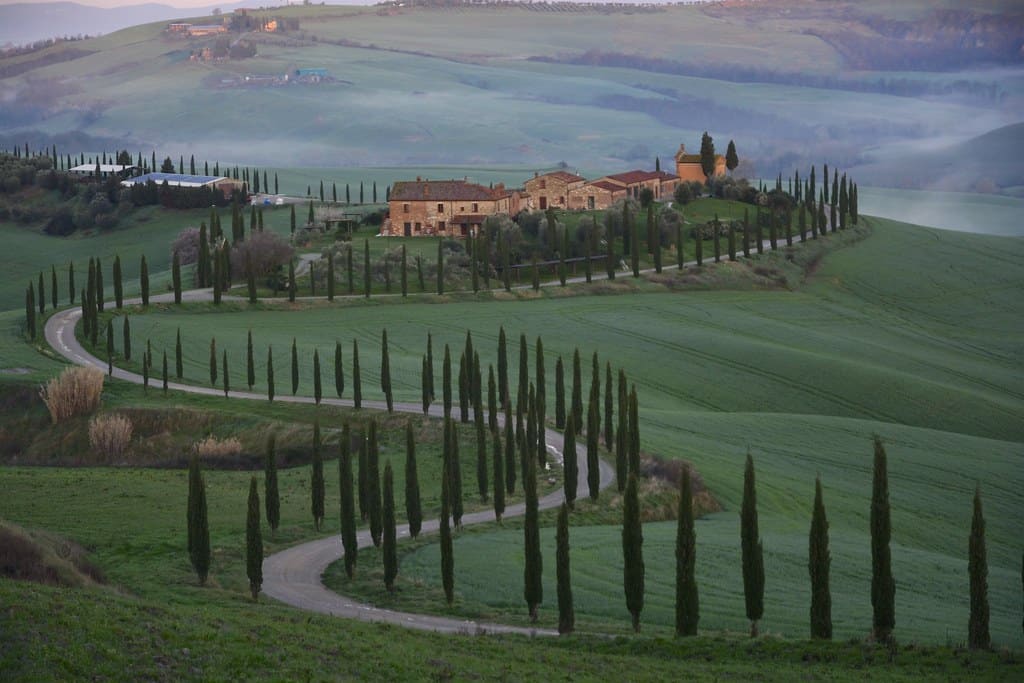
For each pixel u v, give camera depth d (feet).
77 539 440.86
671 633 353.72
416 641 316.60
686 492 345.31
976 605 319.88
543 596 393.50
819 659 314.96
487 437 620.90
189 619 301.63
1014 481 631.15
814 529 335.88
